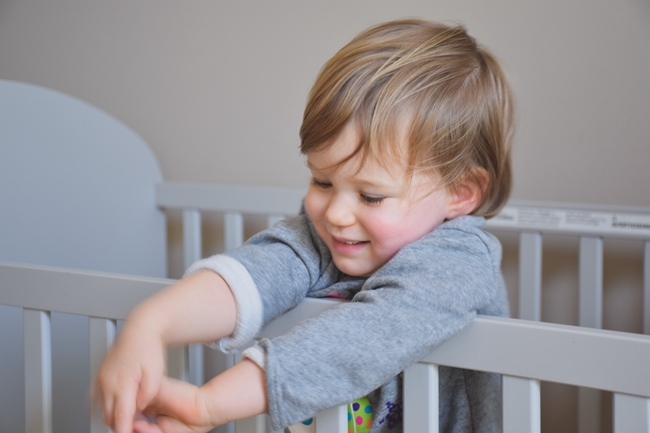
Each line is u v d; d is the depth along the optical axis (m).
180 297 0.57
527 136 1.14
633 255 1.10
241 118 1.35
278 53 1.30
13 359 0.98
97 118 1.21
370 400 0.68
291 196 1.22
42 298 0.72
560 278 1.16
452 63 0.66
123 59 1.44
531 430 0.54
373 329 0.54
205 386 0.53
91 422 0.70
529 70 1.13
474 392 0.68
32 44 1.51
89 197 1.19
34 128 1.09
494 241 0.67
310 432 0.66
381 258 0.64
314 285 0.68
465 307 0.56
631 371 0.50
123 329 0.55
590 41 1.09
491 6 1.14
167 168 1.43
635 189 1.09
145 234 1.32
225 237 1.28
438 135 0.62
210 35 1.35
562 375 0.52
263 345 0.54
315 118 0.62
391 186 0.60
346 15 1.24
